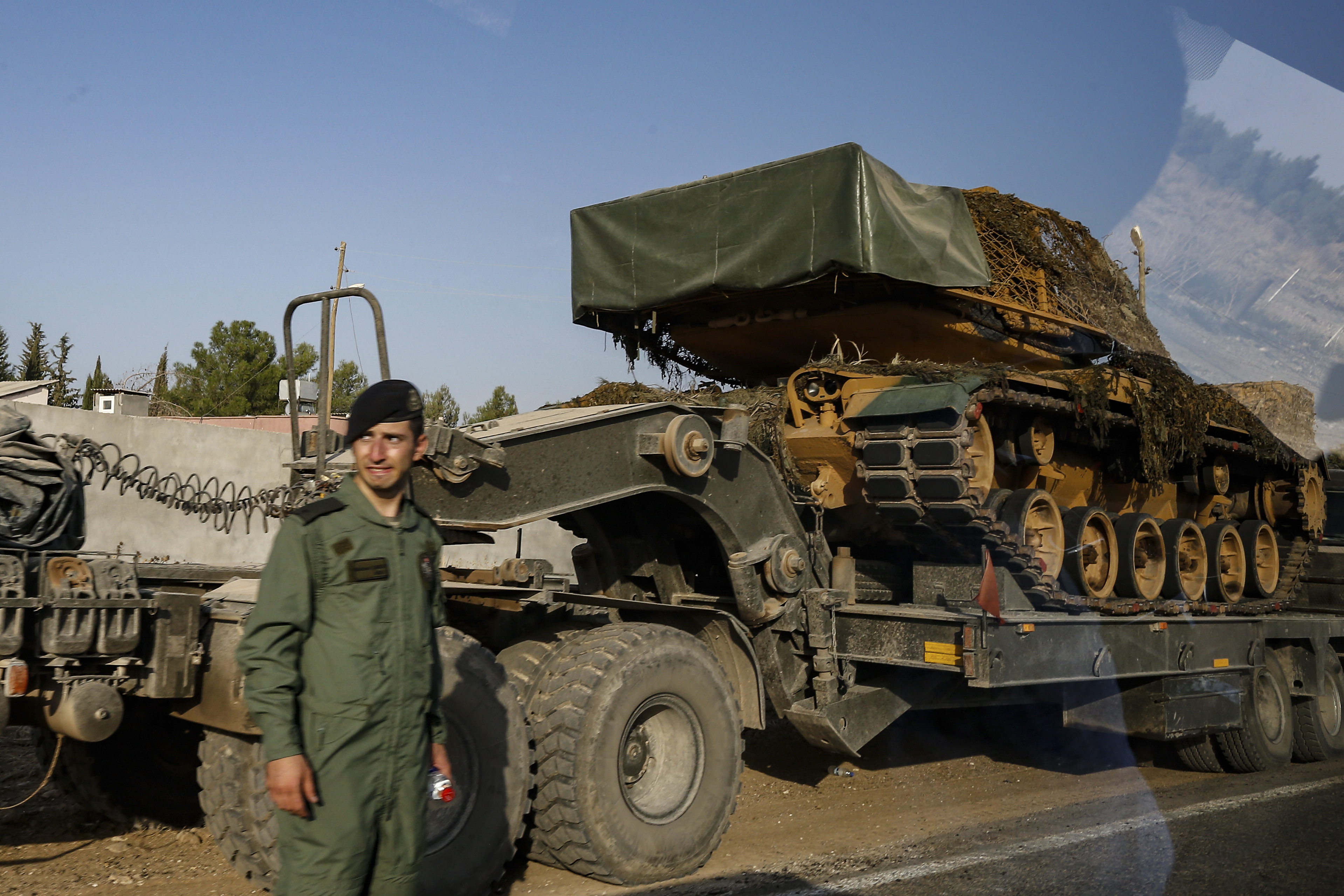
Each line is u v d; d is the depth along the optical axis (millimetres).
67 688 3416
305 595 2416
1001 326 6945
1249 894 4227
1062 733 8453
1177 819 5570
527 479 4348
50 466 3961
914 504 5594
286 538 2432
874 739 7930
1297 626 8430
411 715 2477
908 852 4809
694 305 6938
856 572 6137
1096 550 6844
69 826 4902
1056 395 6746
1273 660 8250
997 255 6898
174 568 4828
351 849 2363
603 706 4188
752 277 6352
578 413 4945
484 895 3926
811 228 6102
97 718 3426
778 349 7426
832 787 6289
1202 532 7867
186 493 13031
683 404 5191
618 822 4172
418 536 2600
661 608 5004
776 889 4215
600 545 5867
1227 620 7441
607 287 7102
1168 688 6727
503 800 3949
